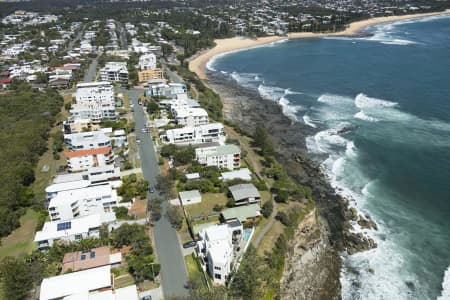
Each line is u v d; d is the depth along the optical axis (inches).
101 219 3479.3
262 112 6840.6
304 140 5620.1
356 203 4109.3
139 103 7116.1
